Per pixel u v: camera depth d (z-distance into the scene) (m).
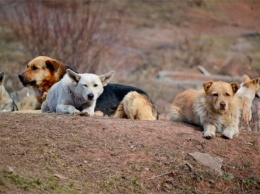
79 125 12.41
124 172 11.45
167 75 30.17
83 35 25.25
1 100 15.82
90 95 13.61
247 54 35.75
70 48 25.03
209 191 11.57
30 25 27.44
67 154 11.55
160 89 26.73
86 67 24.88
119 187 11.15
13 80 24.50
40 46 25.30
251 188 11.78
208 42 37.38
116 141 12.07
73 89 13.90
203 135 12.62
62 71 15.84
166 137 12.41
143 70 31.03
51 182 10.74
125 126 12.62
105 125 12.55
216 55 35.12
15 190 10.26
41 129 12.12
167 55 33.88
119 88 15.27
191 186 11.57
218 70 32.53
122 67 31.36
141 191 11.20
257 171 12.09
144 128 12.61
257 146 12.61
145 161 11.75
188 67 32.66
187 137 12.48
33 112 14.31
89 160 11.52
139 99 14.99
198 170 11.82
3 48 30.73
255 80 15.83
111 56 31.83
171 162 11.82
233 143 12.56
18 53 30.02
